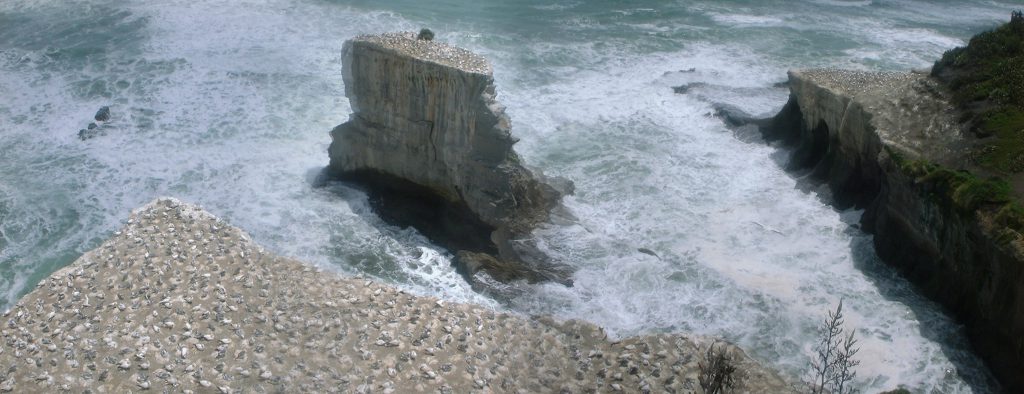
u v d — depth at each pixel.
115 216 29.78
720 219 29.52
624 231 28.44
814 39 49.28
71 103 38.53
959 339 23.64
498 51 44.88
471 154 27.33
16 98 38.88
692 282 25.72
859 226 29.30
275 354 20.09
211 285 22.36
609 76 42.50
